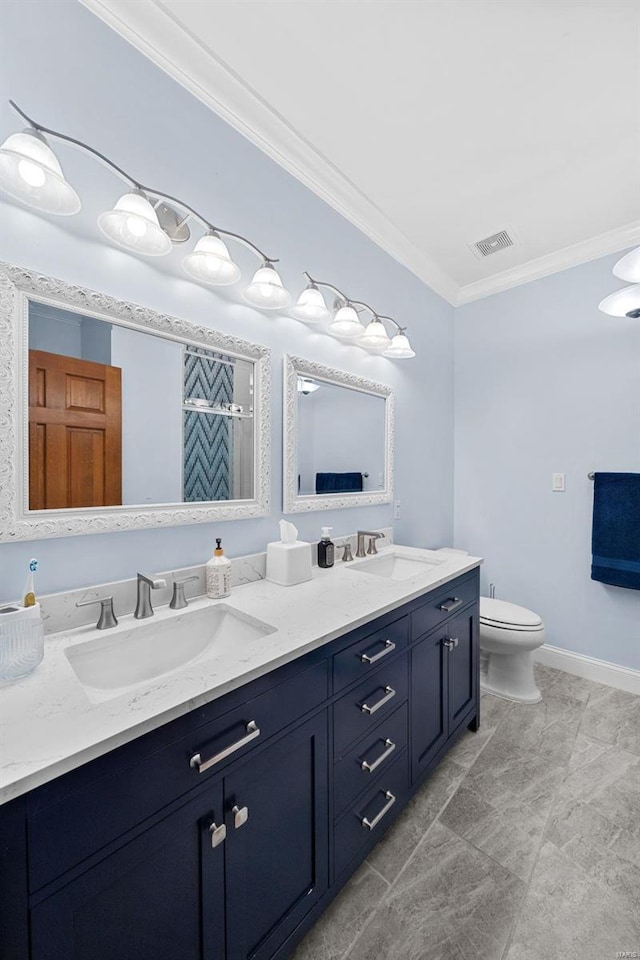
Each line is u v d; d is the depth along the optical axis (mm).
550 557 2494
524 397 2590
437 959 981
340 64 1303
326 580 1517
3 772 534
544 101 1438
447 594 1624
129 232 1068
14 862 531
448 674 1628
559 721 1931
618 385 2232
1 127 927
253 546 1542
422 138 1600
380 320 2055
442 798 1478
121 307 1136
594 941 1014
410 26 1194
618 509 2166
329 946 1012
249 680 823
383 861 1236
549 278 2475
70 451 1060
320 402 1830
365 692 1168
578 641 2389
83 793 594
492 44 1246
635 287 1590
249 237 1501
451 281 2729
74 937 588
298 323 1714
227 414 1447
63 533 1033
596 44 1243
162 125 1233
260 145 1527
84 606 1062
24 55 962
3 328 933
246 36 1220
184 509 1308
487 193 1915
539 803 1448
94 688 944
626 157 1700
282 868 917
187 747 723
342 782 1087
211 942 765
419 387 2537
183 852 723
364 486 2096
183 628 1152
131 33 1151
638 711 2006
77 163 1052
